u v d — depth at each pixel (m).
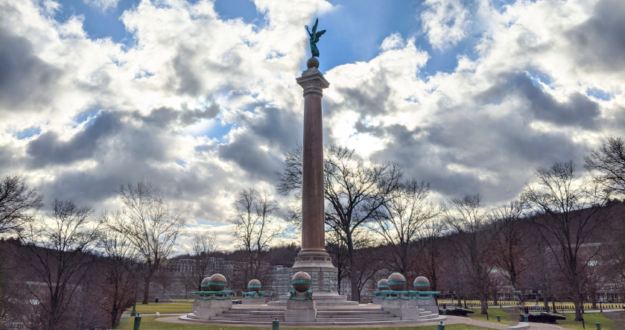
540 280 66.12
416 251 64.50
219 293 26.09
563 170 50.59
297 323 22.05
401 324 22.53
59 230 49.19
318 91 31.38
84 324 57.12
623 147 41.72
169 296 102.12
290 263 70.81
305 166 29.72
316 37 33.41
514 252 54.16
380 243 56.69
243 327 21.06
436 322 24.88
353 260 49.69
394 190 52.91
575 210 50.44
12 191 43.38
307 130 30.34
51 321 47.97
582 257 55.16
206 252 73.75
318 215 28.98
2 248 44.28
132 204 55.72
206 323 23.27
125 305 46.12
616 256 45.09
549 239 67.06
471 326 24.00
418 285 30.75
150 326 22.20
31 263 49.34
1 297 43.81
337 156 51.34
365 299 58.38
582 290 49.41
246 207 62.91
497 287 65.00
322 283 27.64
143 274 56.38
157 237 56.72
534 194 52.34
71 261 51.59
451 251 71.50
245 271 62.22
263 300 33.28
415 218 55.22
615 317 31.25
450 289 81.31
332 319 22.81
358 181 51.19
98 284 53.50
